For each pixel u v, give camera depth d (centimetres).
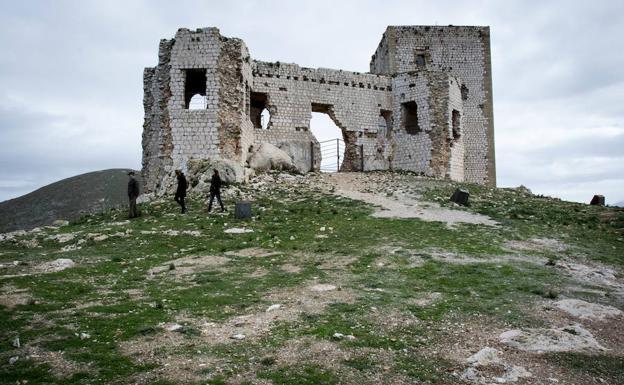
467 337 1005
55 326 1048
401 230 2112
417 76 4588
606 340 1010
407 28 5222
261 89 4206
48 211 7331
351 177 3881
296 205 2752
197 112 3494
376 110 4669
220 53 3534
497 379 824
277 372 838
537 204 2955
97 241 2023
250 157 3828
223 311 1158
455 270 1515
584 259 1722
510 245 1884
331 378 819
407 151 4606
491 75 5375
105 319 1095
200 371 839
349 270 1538
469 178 5278
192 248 1898
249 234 2098
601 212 2672
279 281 1423
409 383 812
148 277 1494
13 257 1780
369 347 948
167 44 3631
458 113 4694
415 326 1060
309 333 1009
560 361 902
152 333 1012
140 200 3362
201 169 3312
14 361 867
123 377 817
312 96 4403
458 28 5328
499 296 1272
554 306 1197
